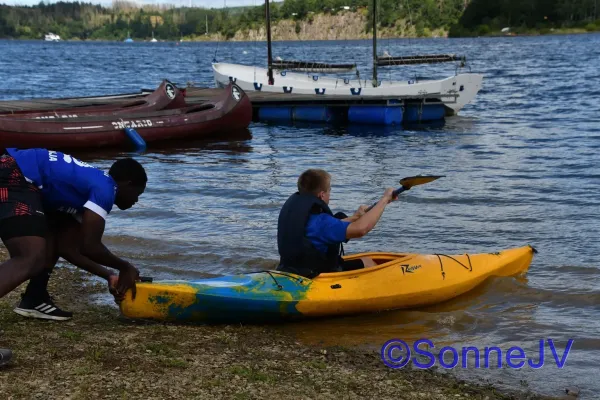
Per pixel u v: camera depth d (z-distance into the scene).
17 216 4.07
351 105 20.47
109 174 4.56
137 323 5.23
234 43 147.50
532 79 34.66
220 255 7.51
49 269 4.99
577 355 4.96
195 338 4.96
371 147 16.08
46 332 4.82
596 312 5.84
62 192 4.30
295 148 16.09
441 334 5.38
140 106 17.61
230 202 10.23
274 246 7.87
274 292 5.43
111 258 4.64
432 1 106.44
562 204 9.91
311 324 5.57
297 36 154.00
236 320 5.44
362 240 8.19
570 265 7.09
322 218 5.52
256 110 22.03
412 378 4.46
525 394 4.30
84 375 4.02
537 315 5.78
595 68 42.28
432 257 6.34
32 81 37.84
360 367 4.59
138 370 4.16
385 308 5.83
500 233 8.45
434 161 13.90
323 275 5.68
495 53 64.81
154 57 77.56
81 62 63.91
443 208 9.71
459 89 21.20
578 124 18.81
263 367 4.43
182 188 11.22
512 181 11.59
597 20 139.00
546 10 138.88
